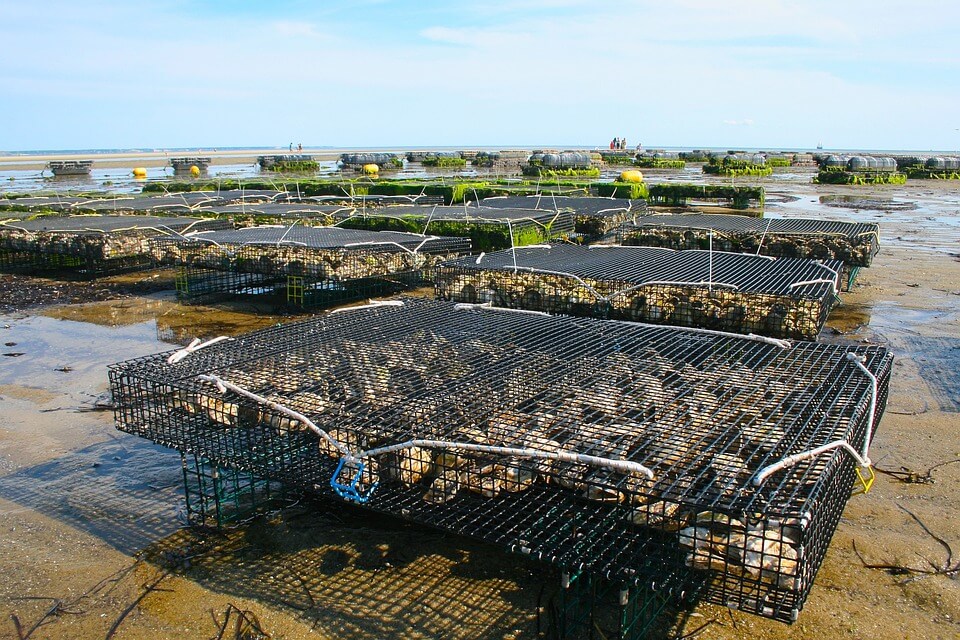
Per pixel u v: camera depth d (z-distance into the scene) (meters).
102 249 17.38
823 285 11.12
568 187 33.69
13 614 5.47
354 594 5.64
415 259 15.60
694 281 11.16
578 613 5.32
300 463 6.03
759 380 6.59
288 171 64.19
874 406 5.87
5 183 56.72
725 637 5.14
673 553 4.71
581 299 11.53
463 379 6.56
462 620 5.32
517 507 5.29
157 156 147.62
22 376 10.88
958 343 12.34
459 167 71.69
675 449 5.18
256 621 5.34
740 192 31.50
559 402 6.05
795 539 4.47
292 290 15.95
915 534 6.50
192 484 7.48
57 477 7.68
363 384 6.41
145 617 5.42
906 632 5.22
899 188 49.47
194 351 7.42
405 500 5.41
